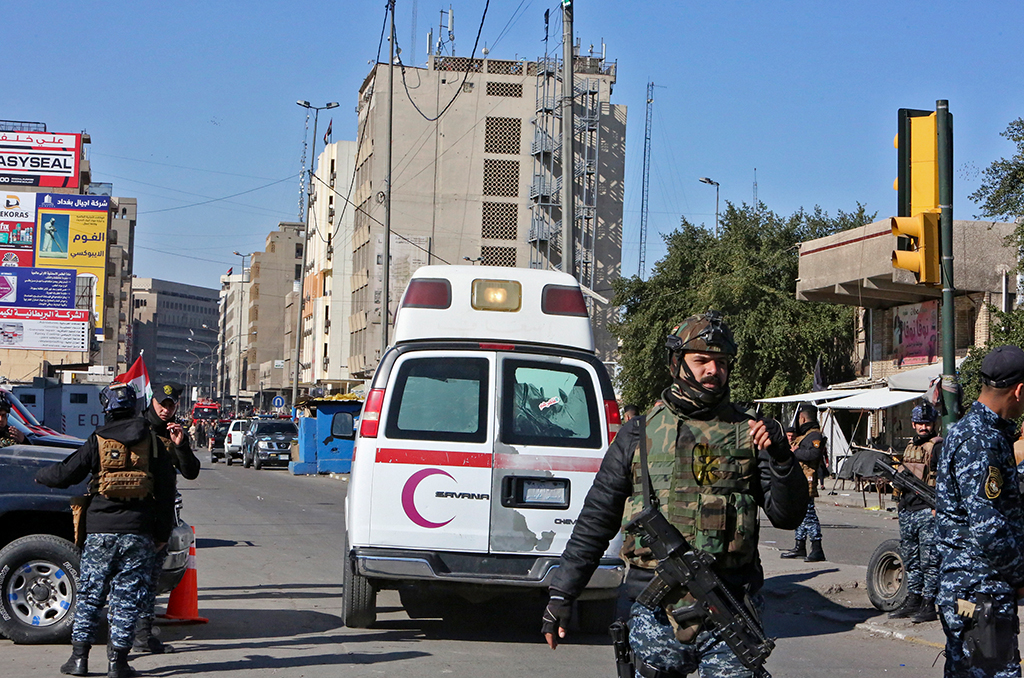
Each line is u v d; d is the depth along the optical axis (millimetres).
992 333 25562
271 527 17172
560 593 3930
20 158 70625
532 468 7980
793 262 39344
